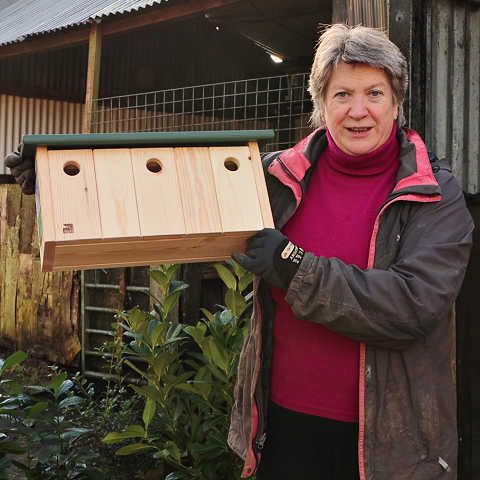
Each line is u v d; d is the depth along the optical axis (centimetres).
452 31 305
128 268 484
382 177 150
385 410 138
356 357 145
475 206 253
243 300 268
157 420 276
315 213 154
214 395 269
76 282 528
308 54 669
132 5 529
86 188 134
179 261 155
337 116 144
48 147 138
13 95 810
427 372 138
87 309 511
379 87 141
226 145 149
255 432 159
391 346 135
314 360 149
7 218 598
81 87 855
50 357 552
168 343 276
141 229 134
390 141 149
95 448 323
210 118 859
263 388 161
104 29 542
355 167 150
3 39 703
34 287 568
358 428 145
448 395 140
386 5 281
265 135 146
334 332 146
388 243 140
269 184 164
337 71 143
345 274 130
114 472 302
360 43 138
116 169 138
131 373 475
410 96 273
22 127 821
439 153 299
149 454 319
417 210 138
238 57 845
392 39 279
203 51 868
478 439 250
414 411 137
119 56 810
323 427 148
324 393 148
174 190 139
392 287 128
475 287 251
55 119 843
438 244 133
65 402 266
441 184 140
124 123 805
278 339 158
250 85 834
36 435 258
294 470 153
